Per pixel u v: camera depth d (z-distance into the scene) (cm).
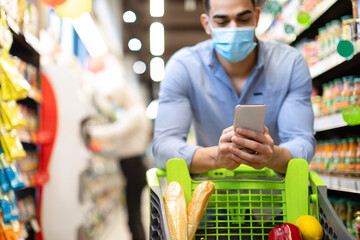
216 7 174
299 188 147
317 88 372
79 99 397
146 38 1240
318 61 334
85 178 443
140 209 493
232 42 172
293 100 179
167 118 176
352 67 294
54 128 390
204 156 153
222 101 184
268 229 150
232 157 142
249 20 175
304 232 135
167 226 124
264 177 152
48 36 413
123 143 495
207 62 183
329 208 132
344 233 120
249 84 181
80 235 417
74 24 503
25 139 299
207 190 141
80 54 594
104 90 507
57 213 384
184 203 137
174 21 1129
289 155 151
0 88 203
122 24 1086
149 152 1101
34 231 330
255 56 184
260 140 135
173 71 184
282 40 393
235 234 145
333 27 294
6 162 201
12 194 207
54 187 385
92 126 487
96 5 622
